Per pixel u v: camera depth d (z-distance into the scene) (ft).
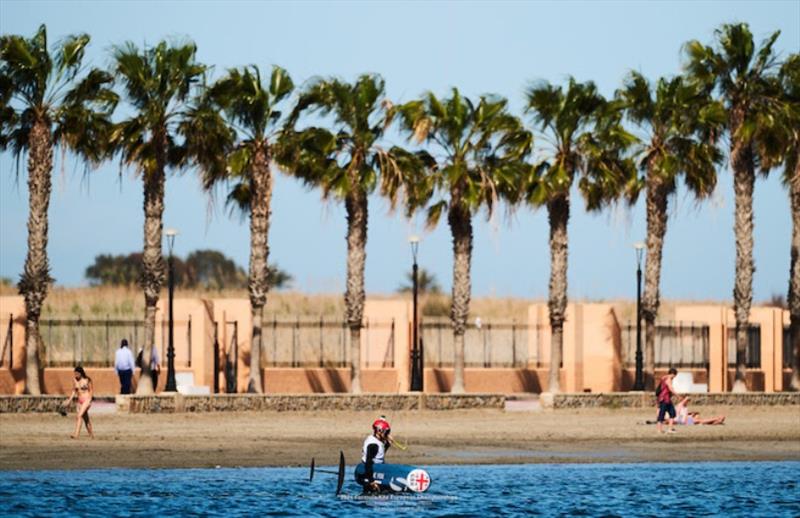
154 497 226.17
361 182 363.76
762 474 268.41
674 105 395.96
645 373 400.06
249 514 214.69
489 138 378.12
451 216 375.45
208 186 357.00
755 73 396.37
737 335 396.57
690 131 398.21
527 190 381.60
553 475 261.85
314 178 365.40
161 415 321.52
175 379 355.36
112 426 303.27
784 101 393.29
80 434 289.74
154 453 271.28
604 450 297.74
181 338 385.29
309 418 333.83
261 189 356.18
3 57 333.83
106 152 345.51
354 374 362.12
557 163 383.24
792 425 346.13
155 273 342.44
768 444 312.50
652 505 231.91
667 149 399.65
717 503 234.79
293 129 360.48
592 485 250.98
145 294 342.23
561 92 386.52
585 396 368.89
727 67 395.75
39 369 352.28
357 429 315.17
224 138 349.00
